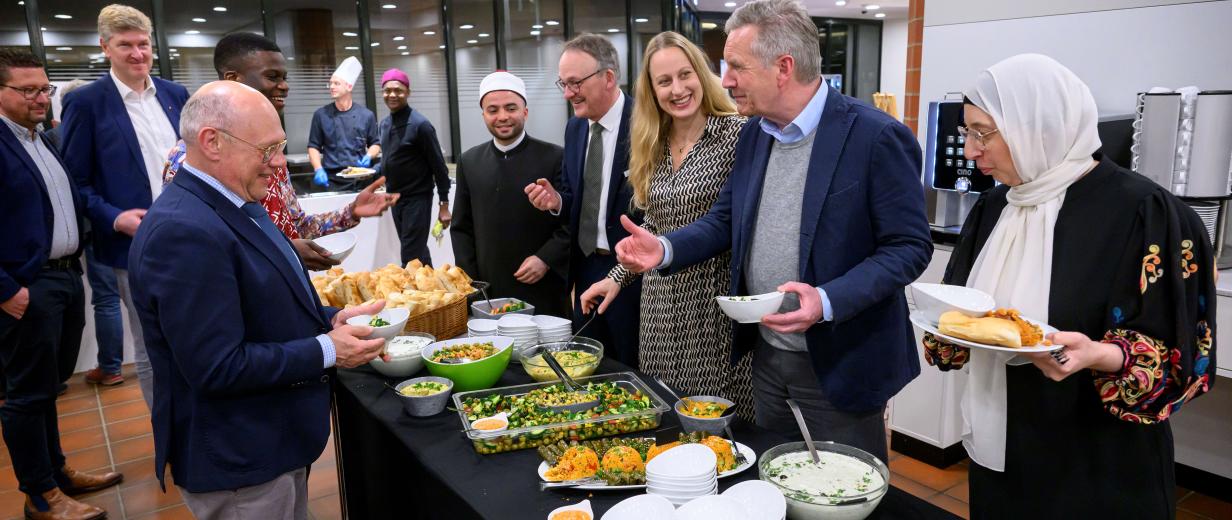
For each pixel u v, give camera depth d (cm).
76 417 373
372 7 719
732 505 113
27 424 263
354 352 160
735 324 183
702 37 1138
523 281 267
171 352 150
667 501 117
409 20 742
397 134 477
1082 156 131
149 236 143
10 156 246
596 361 194
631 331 256
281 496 164
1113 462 133
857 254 160
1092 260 130
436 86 775
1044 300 134
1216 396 272
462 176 301
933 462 305
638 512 116
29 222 251
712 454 131
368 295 238
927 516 125
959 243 157
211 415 152
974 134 138
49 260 264
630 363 258
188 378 144
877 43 1319
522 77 829
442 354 200
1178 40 254
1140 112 239
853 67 1301
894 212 153
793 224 167
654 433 159
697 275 206
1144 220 125
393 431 170
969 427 148
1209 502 275
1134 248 126
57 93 455
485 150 294
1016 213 141
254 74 236
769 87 158
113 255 282
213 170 150
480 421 159
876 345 163
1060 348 120
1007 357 126
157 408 156
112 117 283
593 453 142
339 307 237
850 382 163
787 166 169
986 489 149
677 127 212
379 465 188
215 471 153
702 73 201
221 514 160
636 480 134
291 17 679
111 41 279
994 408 143
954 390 293
